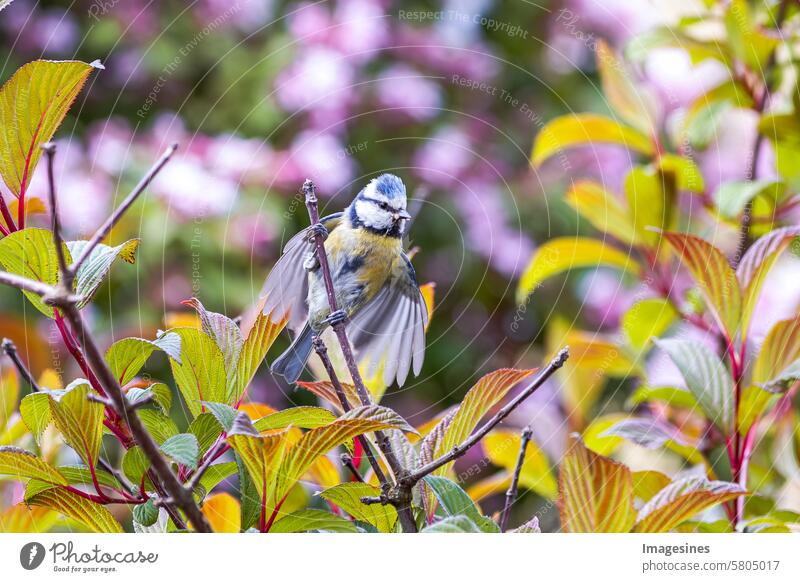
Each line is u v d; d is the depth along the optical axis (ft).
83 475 8.64
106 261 8.54
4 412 12.30
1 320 19.52
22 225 8.68
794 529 10.80
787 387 10.45
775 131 13.98
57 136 20.84
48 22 23.20
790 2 14.55
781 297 15.84
